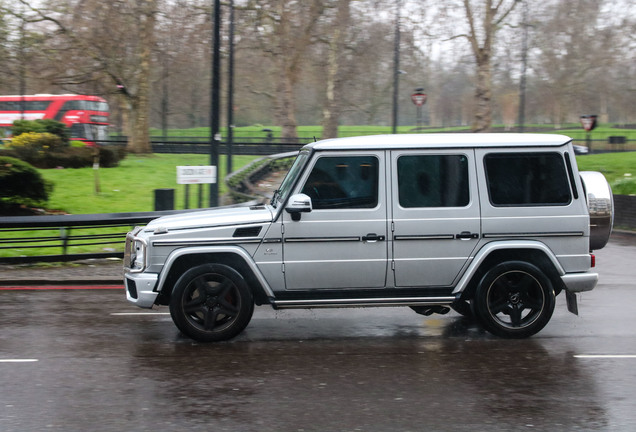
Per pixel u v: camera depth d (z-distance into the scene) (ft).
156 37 132.77
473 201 23.16
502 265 23.30
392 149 23.09
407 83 192.03
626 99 228.22
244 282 23.09
